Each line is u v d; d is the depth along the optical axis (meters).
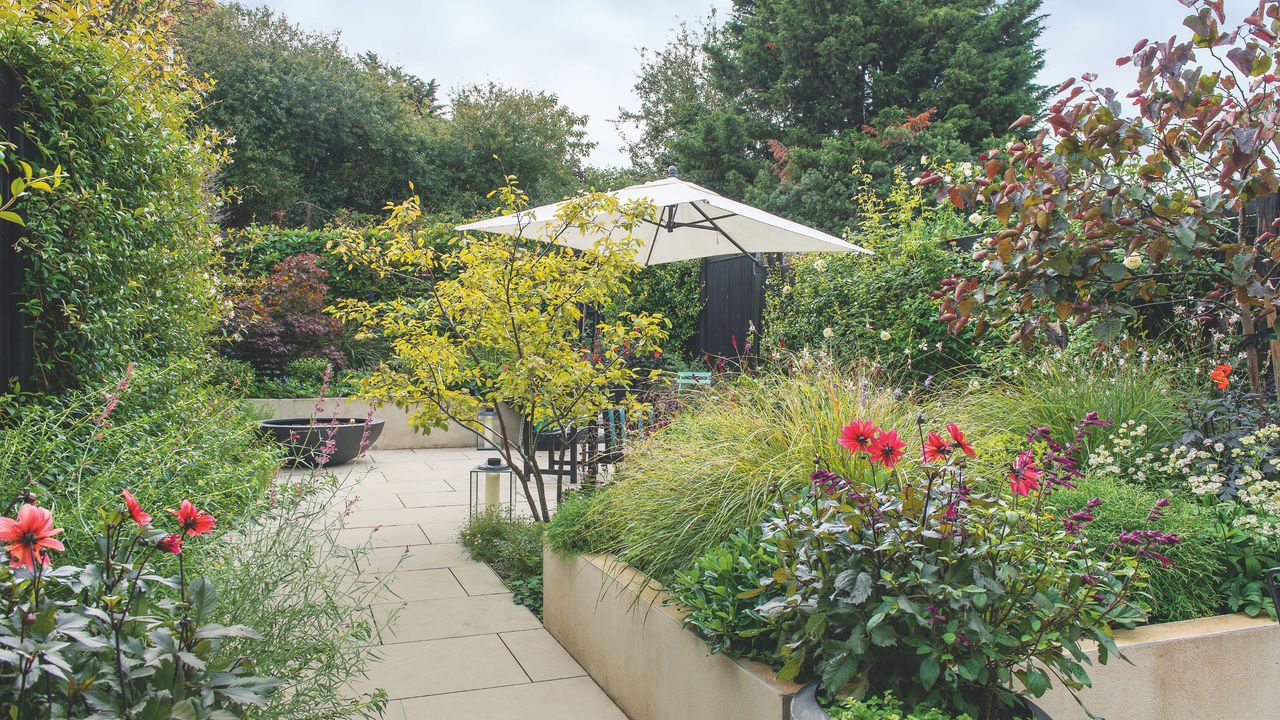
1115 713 2.38
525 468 5.06
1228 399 3.53
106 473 2.69
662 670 2.66
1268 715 2.55
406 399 4.85
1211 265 3.51
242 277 10.02
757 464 3.06
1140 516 2.86
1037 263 2.94
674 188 5.77
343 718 2.25
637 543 3.15
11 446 2.70
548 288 4.81
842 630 1.96
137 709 1.42
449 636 3.67
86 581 1.57
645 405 4.83
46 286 3.72
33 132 3.64
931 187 8.30
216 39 18.67
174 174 4.79
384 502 6.65
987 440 3.23
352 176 21.17
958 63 17.97
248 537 2.42
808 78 19.20
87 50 3.97
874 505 1.97
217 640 1.72
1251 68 2.52
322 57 20.52
